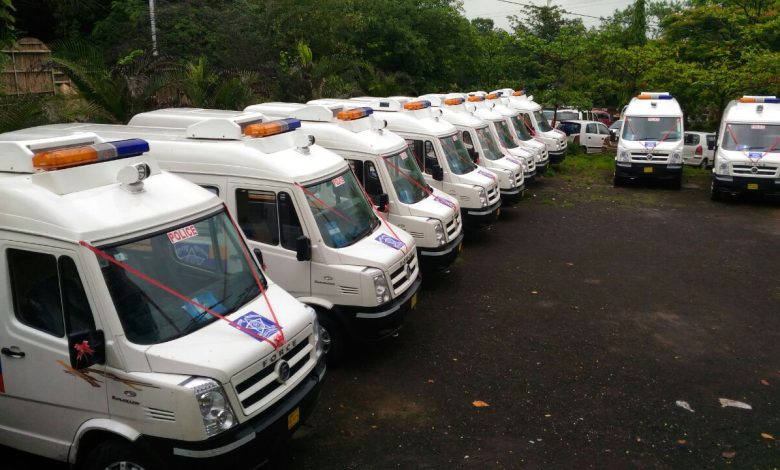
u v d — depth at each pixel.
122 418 4.54
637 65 26.05
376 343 8.16
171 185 5.45
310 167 7.29
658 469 5.72
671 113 19.30
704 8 27.72
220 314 5.04
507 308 9.46
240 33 21.30
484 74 29.34
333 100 12.16
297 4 22.81
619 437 6.20
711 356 8.03
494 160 14.41
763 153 16.62
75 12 24.44
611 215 15.67
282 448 5.45
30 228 4.69
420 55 26.55
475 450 5.93
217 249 5.41
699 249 12.79
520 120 18.91
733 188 16.75
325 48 22.45
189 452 4.37
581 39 26.56
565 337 8.49
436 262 9.40
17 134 6.85
